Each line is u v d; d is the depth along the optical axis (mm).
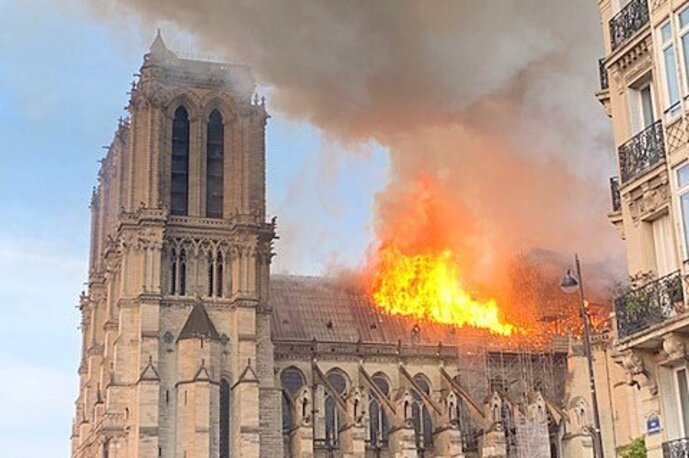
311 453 114500
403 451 119000
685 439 36844
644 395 40219
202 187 119750
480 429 123875
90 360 131875
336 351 130000
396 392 127125
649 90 43062
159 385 109375
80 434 133625
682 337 36969
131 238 114750
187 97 122375
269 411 115188
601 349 126125
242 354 113250
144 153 117688
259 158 122812
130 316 112812
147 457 106062
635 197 41844
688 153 37719
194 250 116750
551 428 126375
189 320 112438
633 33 42875
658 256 41094
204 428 107562
